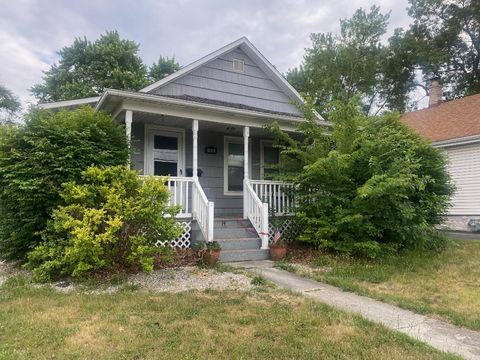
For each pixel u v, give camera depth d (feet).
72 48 85.76
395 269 22.33
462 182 45.06
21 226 21.53
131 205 19.36
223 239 26.48
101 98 26.96
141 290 17.28
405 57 91.91
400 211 24.77
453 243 29.09
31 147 21.22
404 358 10.36
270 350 10.77
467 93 89.66
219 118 29.94
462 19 86.53
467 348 11.37
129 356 10.28
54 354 10.35
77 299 15.57
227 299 15.72
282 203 31.63
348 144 26.37
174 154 33.65
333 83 82.58
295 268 22.68
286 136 29.43
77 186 19.62
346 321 13.21
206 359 10.18
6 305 14.96
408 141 28.22
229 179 36.45
